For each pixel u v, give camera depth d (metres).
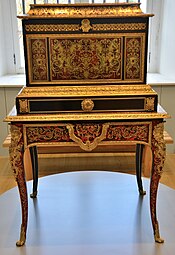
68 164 2.83
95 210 1.91
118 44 1.48
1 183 2.49
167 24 2.93
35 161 2.00
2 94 2.79
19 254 1.56
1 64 3.09
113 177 2.31
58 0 3.03
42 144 1.53
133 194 2.08
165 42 3.00
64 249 1.59
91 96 1.48
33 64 1.50
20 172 1.53
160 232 1.71
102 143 1.53
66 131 1.51
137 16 1.43
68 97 1.48
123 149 2.82
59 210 1.91
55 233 1.71
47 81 1.52
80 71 1.51
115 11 1.46
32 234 1.70
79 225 1.77
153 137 1.52
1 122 2.87
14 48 3.15
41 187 2.18
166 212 1.89
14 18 3.05
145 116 1.47
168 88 2.79
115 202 1.99
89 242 1.64
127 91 1.50
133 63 1.50
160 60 3.15
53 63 1.50
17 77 3.05
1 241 1.66
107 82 1.53
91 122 1.50
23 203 1.58
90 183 2.23
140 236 1.68
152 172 1.56
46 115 1.48
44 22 1.44
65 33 1.46
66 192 2.11
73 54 1.49
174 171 2.65
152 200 1.59
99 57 1.49
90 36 1.46
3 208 1.95
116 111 1.51
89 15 1.43
